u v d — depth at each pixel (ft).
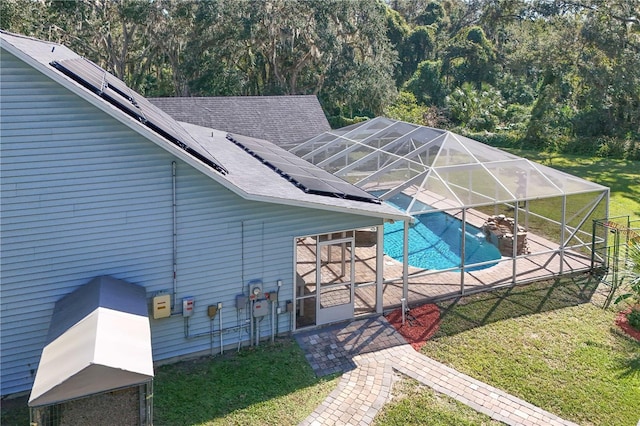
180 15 133.08
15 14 117.80
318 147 70.64
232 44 140.67
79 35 130.93
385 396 31.55
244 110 86.38
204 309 35.50
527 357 35.76
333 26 141.90
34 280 31.17
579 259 53.31
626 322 40.63
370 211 37.83
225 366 34.68
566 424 29.14
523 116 138.62
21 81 29.04
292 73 147.74
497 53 179.11
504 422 29.30
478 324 40.40
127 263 33.12
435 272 44.06
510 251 55.21
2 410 30.25
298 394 31.73
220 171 35.12
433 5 244.63
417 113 149.69
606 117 120.67
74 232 31.55
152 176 32.71
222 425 28.76
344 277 40.60
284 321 38.52
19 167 29.76
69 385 23.40
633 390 32.19
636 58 111.45
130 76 151.43
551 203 57.47
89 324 27.20
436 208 43.98
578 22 117.29
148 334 27.86
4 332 30.86
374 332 39.27
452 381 33.06
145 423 26.20
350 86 140.36
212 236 34.91
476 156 53.42
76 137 30.60
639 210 73.15
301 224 37.47
